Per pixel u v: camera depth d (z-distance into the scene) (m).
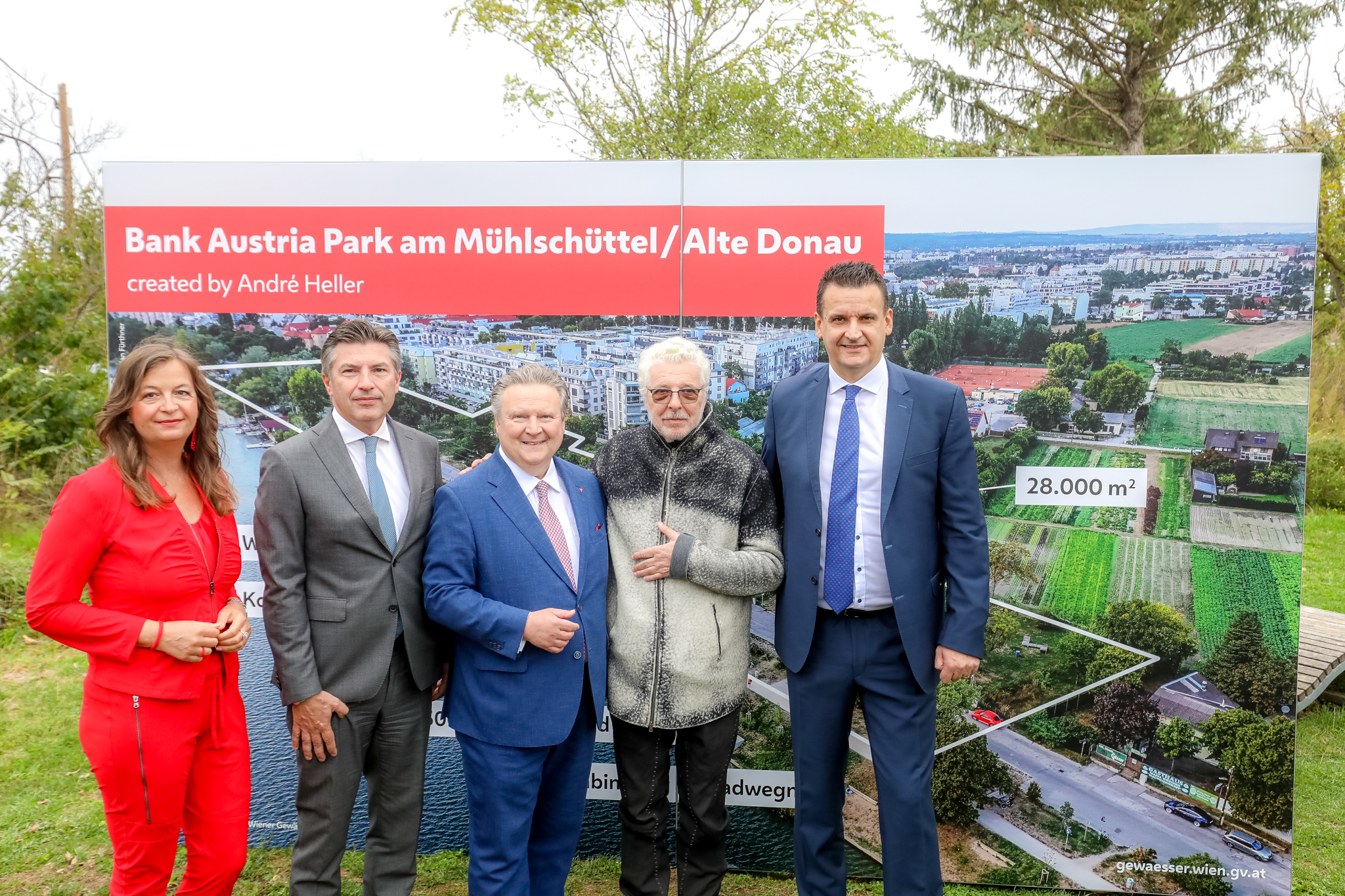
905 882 2.41
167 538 2.08
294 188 3.23
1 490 7.70
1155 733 3.11
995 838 3.19
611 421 3.24
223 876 2.26
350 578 2.37
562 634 2.27
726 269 3.17
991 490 3.15
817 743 2.50
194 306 3.27
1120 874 3.13
